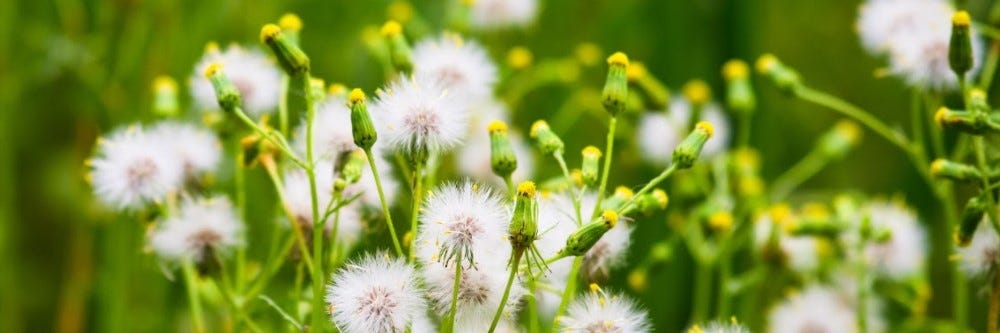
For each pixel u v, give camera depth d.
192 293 0.45
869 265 0.50
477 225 0.39
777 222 0.50
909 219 0.51
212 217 0.45
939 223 0.60
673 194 0.56
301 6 0.63
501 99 0.56
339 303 0.40
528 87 0.58
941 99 0.48
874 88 0.72
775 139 0.66
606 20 0.63
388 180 0.45
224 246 0.45
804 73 0.73
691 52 0.59
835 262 0.51
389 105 0.41
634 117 0.57
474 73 0.46
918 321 0.51
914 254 0.50
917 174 0.60
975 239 0.44
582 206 0.43
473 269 0.40
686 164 0.41
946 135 0.56
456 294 0.40
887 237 0.48
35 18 0.60
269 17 0.63
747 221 0.54
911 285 0.50
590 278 0.42
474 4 0.53
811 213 0.52
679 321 0.56
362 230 0.45
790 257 0.50
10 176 0.58
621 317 0.40
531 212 0.39
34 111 0.66
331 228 0.44
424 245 0.40
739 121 0.57
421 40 0.54
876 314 0.51
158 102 0.49
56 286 0.67
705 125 0.41
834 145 0.54
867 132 0.71
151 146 0.46
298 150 0.45
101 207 0.56
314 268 0.41
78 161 0.59
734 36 0.59
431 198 0.40
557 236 0.41
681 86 0.59
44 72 0.58
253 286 0.45
